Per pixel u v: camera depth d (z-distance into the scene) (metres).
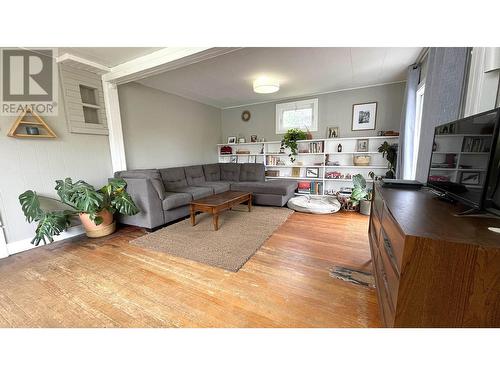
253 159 5.31
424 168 2.01
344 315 1.30
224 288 1.57
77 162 2.77
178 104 4.37
